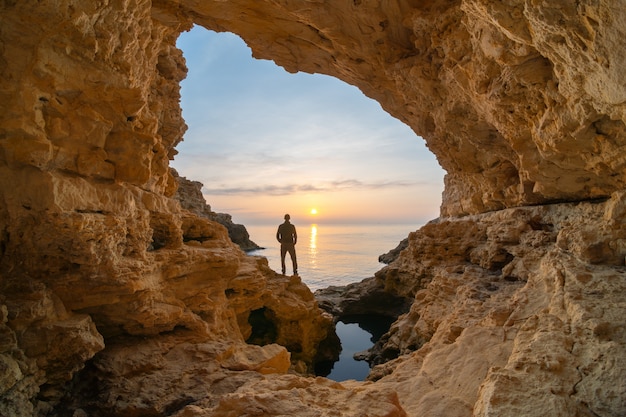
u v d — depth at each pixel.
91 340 4.90
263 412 3.61
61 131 4.79
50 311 4.79
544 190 7.94
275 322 11.62
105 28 4.70
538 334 4.40
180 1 9.99
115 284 5.41
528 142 7.41
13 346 4.13
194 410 4.02
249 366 6.21
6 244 4.61
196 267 7.92
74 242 4.83
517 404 3.29
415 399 4.71
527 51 5.62
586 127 5.43
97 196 5.32
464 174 12.57
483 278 9.46
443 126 11.31
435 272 12.80
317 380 5.18
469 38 7.62
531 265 8.01
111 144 5.58
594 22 3.66
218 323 7.89
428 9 8.99
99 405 4.87
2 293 4.50
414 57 10.35
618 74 3.74
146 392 5.13
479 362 5.00
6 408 3.89
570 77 4.79
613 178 6.21
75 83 4.77
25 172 4.52
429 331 9.32
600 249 5.68
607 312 4.20
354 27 10.58
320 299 17.83
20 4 3.99
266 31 11.89
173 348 6.30
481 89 7.56
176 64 11.48
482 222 11.77
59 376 4.73
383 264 31.95
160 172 7.74
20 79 4.22
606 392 3.19
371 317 17.55
